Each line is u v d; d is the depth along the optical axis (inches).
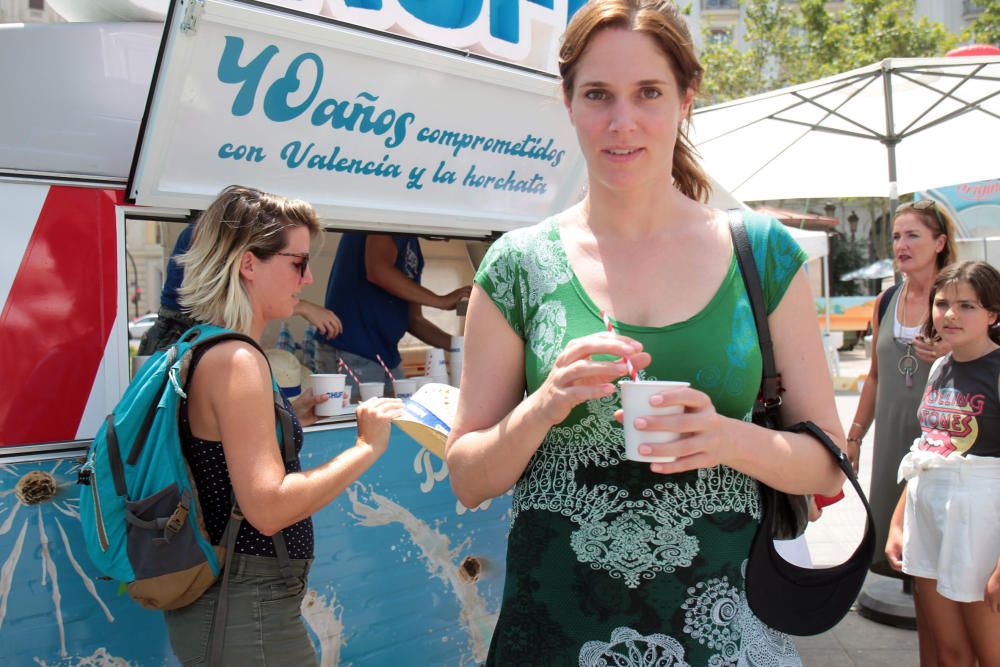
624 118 56.0
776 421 60.7
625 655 56.7
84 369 104.0
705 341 57.0
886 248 989.2
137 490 80.7
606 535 57.2
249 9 97.7
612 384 54.6
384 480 126.4
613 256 59.9
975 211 590.9
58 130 103.4
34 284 101.3
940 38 944.3
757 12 994.7
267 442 81.0
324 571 119.5
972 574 115.9
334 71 110.7
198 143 105.8
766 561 59.1
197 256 88.0
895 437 153.1
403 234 140.9
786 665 58.8
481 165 135.5
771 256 59.3
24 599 98.0
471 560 137.6
